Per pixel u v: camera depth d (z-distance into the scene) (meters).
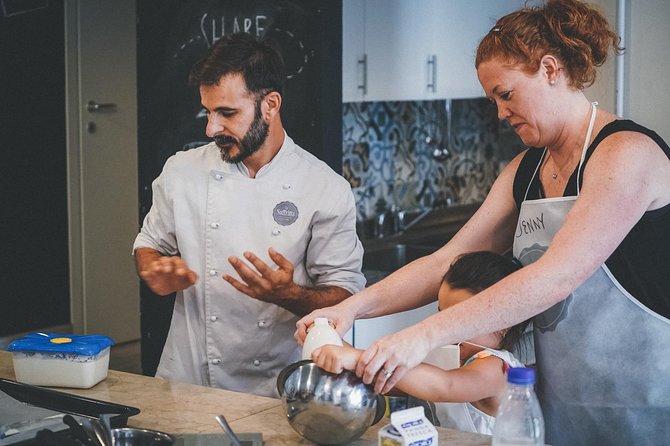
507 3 5.00
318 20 3.42
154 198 2.55
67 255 5.30
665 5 3.08
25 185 5.04
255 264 2.16
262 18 3.50
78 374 2.16
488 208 2.22
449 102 5.82
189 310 2.50
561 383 2.02
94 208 5.40
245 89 2.26
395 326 3.74
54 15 5.09
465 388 1.88
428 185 5.71
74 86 5.23
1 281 4.96
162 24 3.68
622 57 3.14
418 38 4.60
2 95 4.88
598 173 1.84
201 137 3.68
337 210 2.41
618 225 1.80
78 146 5.29
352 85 4.25
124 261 5.60
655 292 1.92
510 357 2.00
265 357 2.47
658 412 1.96
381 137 5.32
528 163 2.14
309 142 3.49
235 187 2.42
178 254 2.58
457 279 2.02
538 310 1.75
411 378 1.85
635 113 3.17
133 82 5.56
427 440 1.65
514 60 1.87
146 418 1.95
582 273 1.77
